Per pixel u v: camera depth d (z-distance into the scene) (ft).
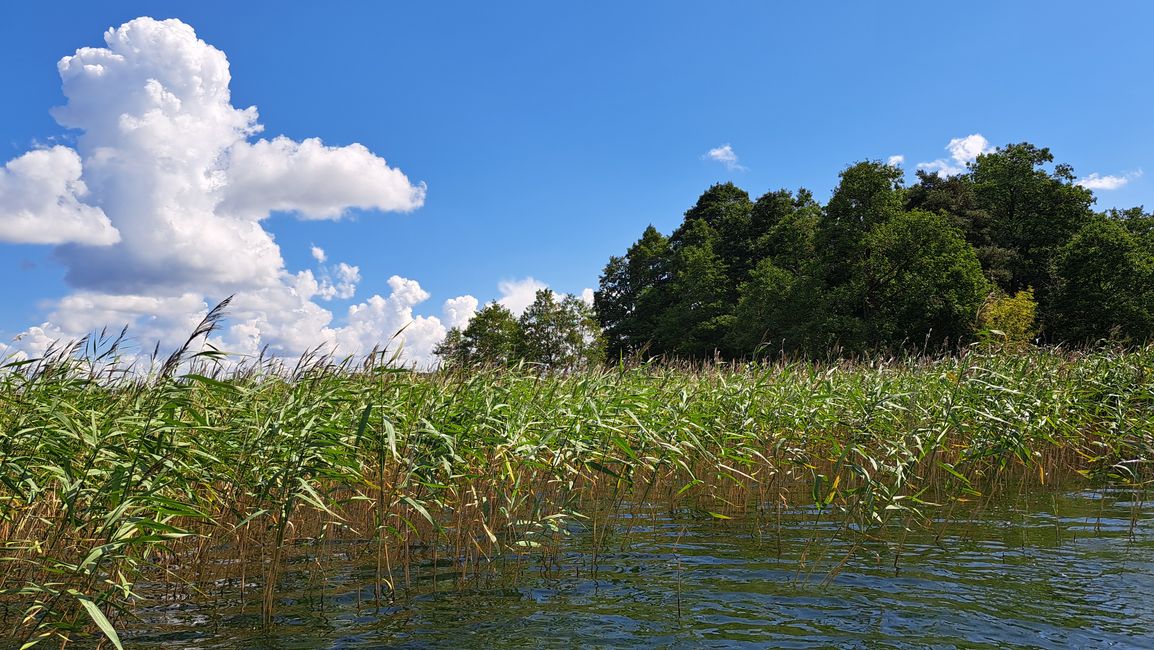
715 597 16.33
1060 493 29.35
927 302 119.34
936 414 27.25
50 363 18.04
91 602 11.05
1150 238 150.82
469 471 19.10
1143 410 30.91
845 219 130.52
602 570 18.97
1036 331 117.50
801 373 34.01
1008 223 160.35
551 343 144.46
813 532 23.06
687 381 32.60
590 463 20.99
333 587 17.66
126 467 14.25
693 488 29.55
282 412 18.17
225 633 14.30
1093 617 14.58
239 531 19.92
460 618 15.16
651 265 217.77
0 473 13.58
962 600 15.80
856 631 13.97
